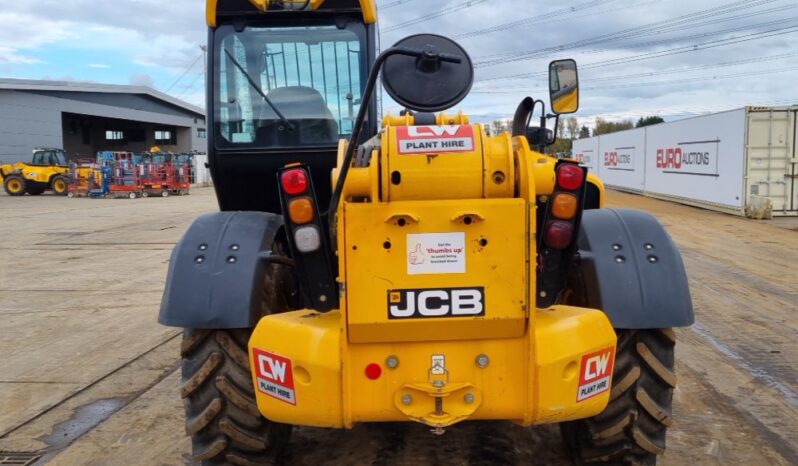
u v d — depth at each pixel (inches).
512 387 108.3
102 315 313.6
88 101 2038.6
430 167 104.9
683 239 541.6
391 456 156.2
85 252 528.4
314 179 179.6
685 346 243.3
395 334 105.8
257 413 129.1
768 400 190.7
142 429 179.0
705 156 799.7
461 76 112.2
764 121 697.0
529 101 152.3
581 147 1482.5
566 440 152.6
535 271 106.3
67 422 185.0
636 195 1063.0
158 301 343.3
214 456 131.8
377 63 103.7
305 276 112.0
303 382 108.9
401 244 103.3
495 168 105.2
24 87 1798.7
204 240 131.1
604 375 113.6
